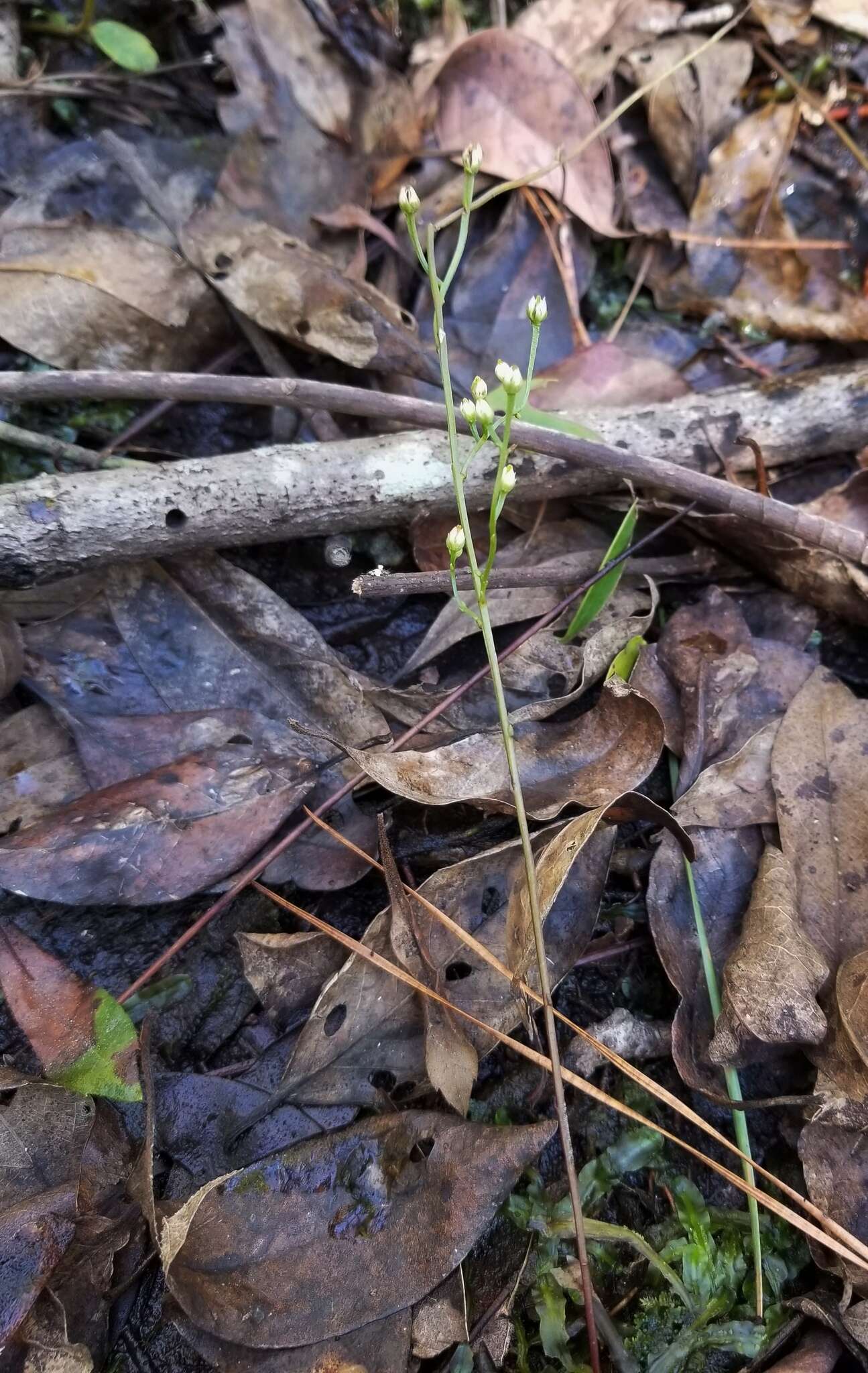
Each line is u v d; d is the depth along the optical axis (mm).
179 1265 151
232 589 221
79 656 210
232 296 235
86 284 232
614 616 225
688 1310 165
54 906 193
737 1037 170
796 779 197
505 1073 184
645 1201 178
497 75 268
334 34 262
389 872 178
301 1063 173
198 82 272
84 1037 167
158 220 252
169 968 191
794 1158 179
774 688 213
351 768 202
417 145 269
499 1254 168
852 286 275
